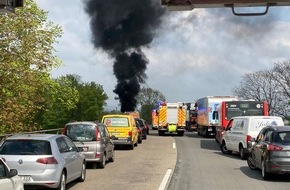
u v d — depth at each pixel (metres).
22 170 10.62
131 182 13.15
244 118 21.30
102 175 14.82
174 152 24.44
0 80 21.53
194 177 14.43
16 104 21.75
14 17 21.83
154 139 37.88
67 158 11.70
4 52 21.84
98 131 16.83
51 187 10.76
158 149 26.66
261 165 14.59
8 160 10.63
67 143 12.49
